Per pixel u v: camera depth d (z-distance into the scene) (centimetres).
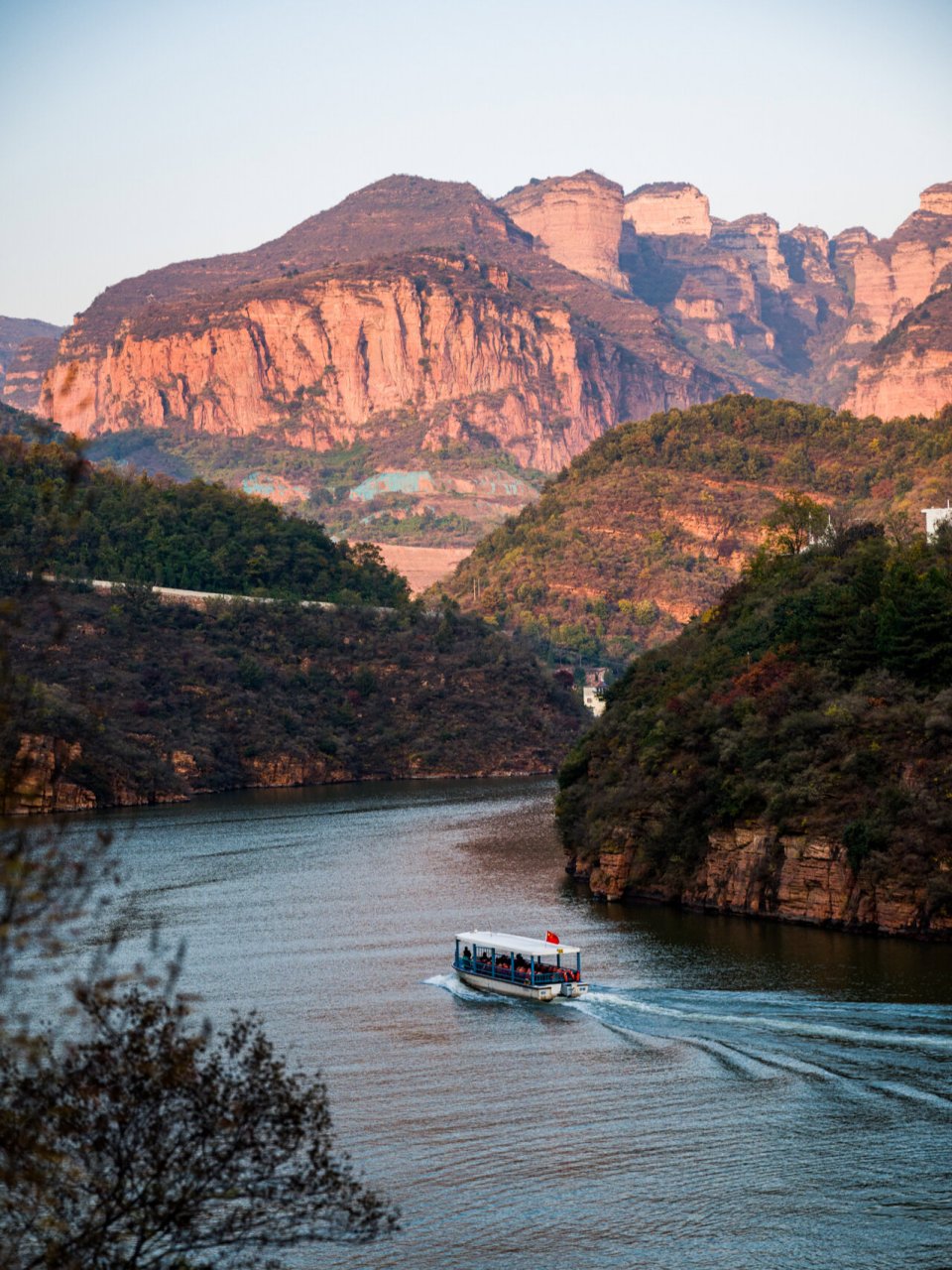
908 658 11662
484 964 9244
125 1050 3706
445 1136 6644
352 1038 8150
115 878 3650
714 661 14000
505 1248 5584
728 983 8962
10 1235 3578
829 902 10644
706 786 12012
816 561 16050
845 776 10956
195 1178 3703
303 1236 3962
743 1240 5597
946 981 8756
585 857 13200
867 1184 6012
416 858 15175
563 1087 7219
